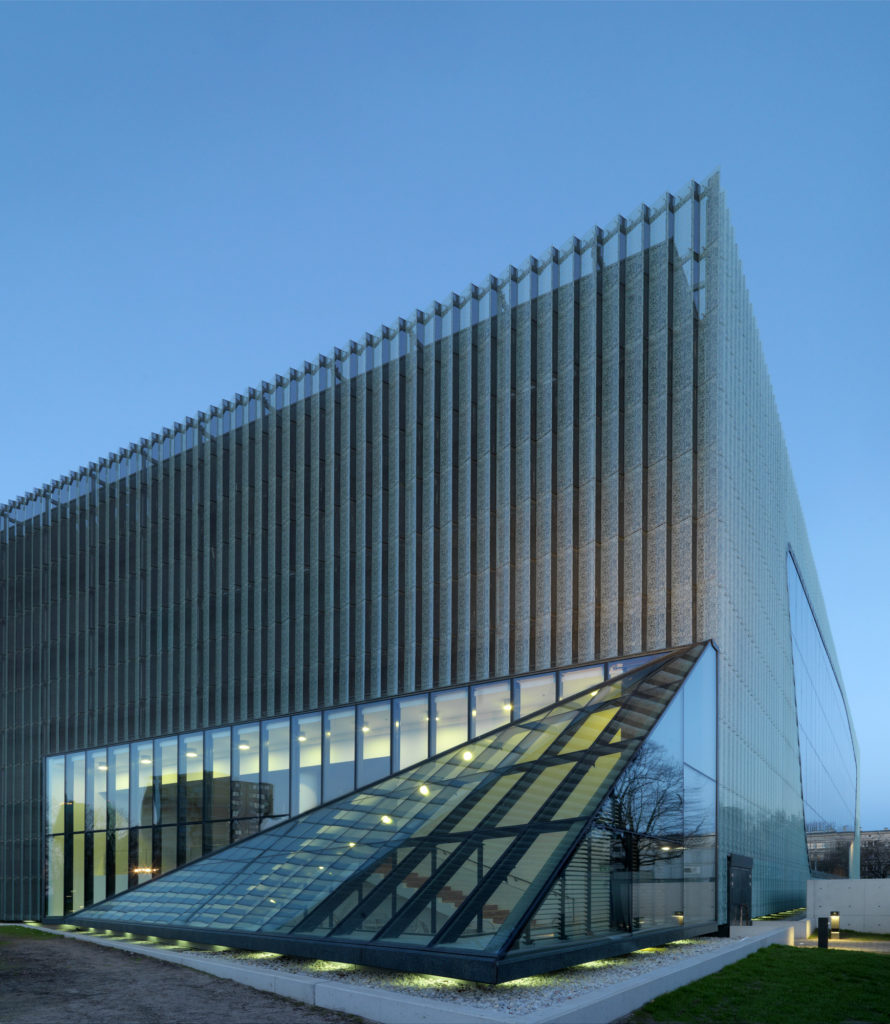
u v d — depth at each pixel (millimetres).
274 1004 14125
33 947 21094
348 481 33625
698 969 16469
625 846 18203
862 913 31547
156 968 17500
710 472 26703
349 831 21234
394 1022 12734
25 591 46812
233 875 22078
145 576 40250
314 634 33469
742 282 33094
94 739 40906
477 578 29875
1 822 45344
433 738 29547
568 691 27234
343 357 34969
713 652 25609
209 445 38531
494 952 13539
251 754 34344
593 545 27719
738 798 27391
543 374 29828
